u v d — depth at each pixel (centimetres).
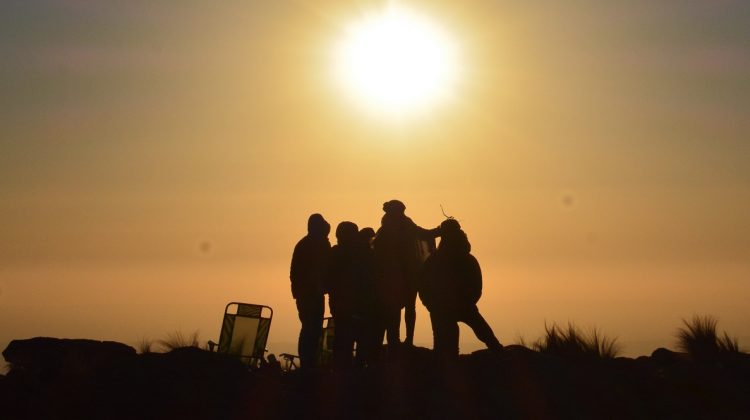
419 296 3981
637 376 3541
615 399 3306
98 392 3575
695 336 4209
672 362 3878
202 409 3419
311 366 4178
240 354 5062
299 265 4219
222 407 3447
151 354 4075
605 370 3641
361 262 4206
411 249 4241
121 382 3669
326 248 4244
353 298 4159
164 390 3581
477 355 3944
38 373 3884
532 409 3247
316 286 4194
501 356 3725
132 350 4194
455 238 3944
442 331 3903
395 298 4188
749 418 3148
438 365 3709
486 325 3903
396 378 3603
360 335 4188
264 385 3678
